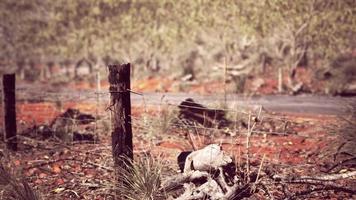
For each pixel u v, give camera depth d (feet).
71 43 85.87
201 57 77.25
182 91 62.23
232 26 67.77
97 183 18.48
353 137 20.81
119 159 16.61
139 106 42.83
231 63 70.38
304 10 59.77
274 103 46.19
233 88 58.34
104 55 84.48
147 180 16.07
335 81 56.95
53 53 92.17
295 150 23.58
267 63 71.15
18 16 93.91
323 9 59.67
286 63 64.28
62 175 19.90
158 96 54.39
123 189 16.24
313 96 53.01
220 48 74.64
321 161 21.16
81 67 101.30
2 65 98.37
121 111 16.44
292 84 61.87
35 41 91.86
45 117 37.04
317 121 30.78
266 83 63.62
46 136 28.14
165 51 79.56
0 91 25.14
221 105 33.45
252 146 24.54
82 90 61.57
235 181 16.67
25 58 98.63
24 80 93.76
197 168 17.40
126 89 16.43
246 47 70.59
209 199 15.53
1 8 93.30
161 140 25.36
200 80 69.72
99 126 29.50
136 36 80.64
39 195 16.39
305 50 63.87
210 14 68.69
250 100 46.09
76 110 34.27
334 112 38.55
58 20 86.02
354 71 57.21
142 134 26.81
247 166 17.49
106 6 83.05
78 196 17.20
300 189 17.31
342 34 60.49
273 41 69.97
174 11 74.23
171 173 18.43
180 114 31.04
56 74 94.63
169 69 79.77
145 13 78.48
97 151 23.56
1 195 15.97
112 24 82.53
